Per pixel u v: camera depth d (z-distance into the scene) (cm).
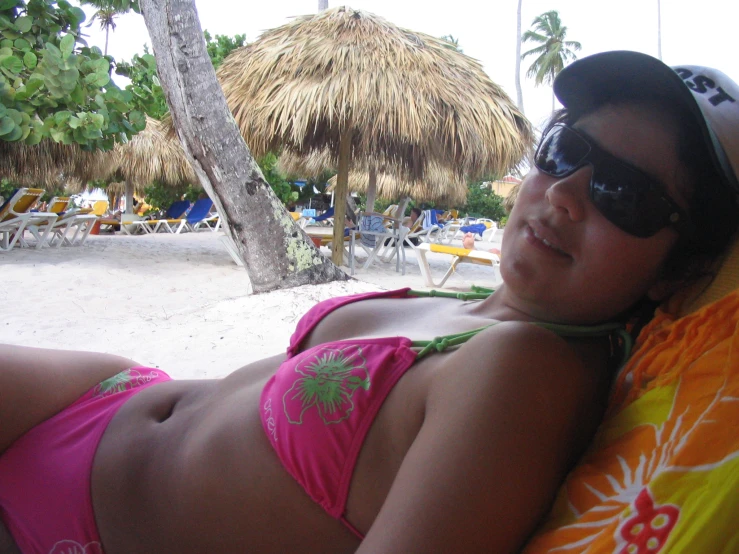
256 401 117
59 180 1741
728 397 70
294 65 745
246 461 110
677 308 99
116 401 146
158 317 502
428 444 83
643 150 92
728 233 95
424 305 139
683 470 69
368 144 827
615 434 85
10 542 132
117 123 631
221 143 523
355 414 100
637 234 94
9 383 140
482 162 812
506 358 84
